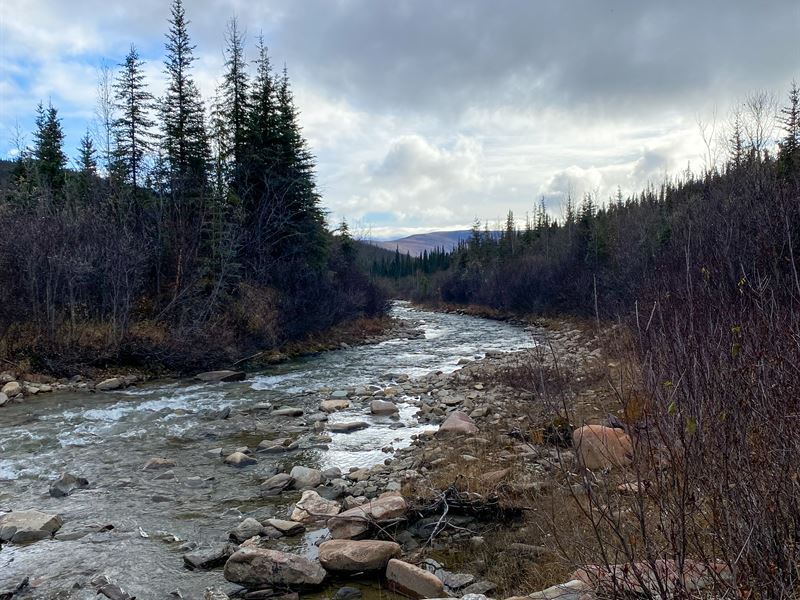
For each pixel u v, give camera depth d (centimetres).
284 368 1955
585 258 3856
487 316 5006
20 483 806
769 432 269
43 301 1756
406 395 1439
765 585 245
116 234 1962
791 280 376
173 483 810
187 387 1570
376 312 3675
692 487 281
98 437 1046
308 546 603
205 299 2130
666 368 305
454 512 638
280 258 2747
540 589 448
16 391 1380
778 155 1664
